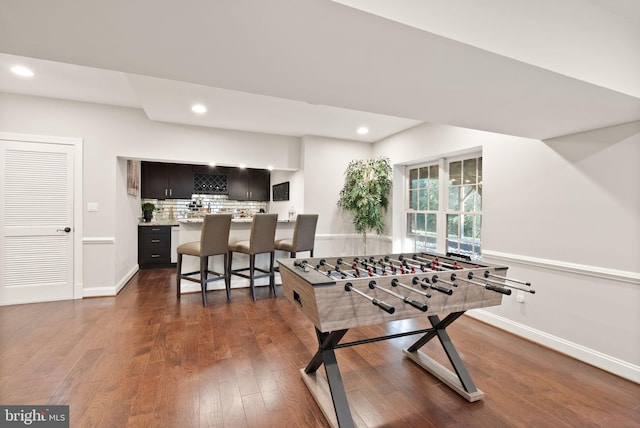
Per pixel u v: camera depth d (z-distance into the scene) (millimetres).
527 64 1347
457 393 1993
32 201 3652
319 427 1675
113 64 1448
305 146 4906
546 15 1396
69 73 3029
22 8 995
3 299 3576
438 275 1894
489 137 3191
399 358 2463
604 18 1579
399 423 1714
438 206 4160
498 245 3090
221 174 6699
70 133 3809
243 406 1835
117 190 4086
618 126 2230
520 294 2879
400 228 4820
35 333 2816
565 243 2543
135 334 2828
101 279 3988
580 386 2088
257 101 3430
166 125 4238
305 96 1829
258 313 3453
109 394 1921
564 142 2551
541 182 2717
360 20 1056
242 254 4594
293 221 4816
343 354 2525
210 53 1325
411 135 4379
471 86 1612
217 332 2916
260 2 959
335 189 5129
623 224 2209
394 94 1759
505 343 2750
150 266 5797
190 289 4293
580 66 1492
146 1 956
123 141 4035
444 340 2141
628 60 1663
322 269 2326
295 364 2340
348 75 1526
